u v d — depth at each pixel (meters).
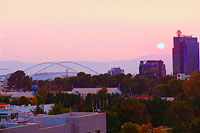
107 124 149.12
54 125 77.31
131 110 171.12
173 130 136.62
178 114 175.88
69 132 74.06
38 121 78.31
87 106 199.12
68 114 88.00
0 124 66.69
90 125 79.88
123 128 138.50
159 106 188.62
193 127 138.62
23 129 61.41
